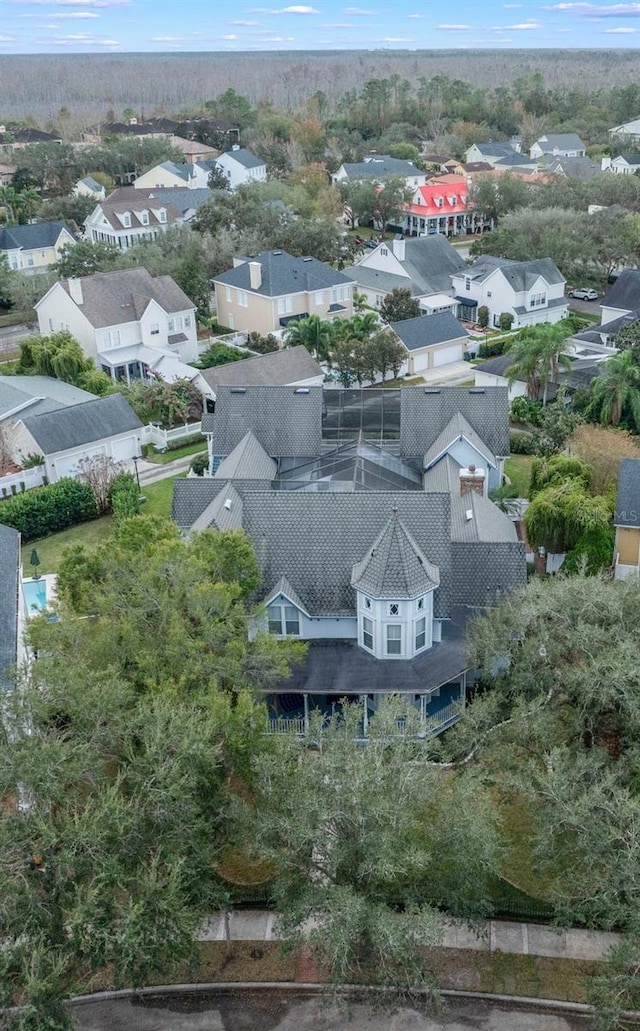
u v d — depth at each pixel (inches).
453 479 2172.7
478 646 1510.8
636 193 5068.9
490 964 1250.6
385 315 3973.9
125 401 2883.9
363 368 3321.9
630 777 1216.2
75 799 1091.3
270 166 7352.4
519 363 3036.4
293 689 1588.3
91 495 2514.8
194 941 1130.0
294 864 1115.3
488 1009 1198.9
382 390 2623.0
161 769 1058.1
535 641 1382.9
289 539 1758.1
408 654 1658.5
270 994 1230.3
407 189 5940.0
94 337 3489.2
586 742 1352.1
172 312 3668.8
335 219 5452.8
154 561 1438.2
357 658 1674.5
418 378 3570.4
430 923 1038.4
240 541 1582.2
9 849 986.1
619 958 1050.7
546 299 4220.0
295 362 3233.3
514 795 1389.0
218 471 2282.2
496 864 1167.0
